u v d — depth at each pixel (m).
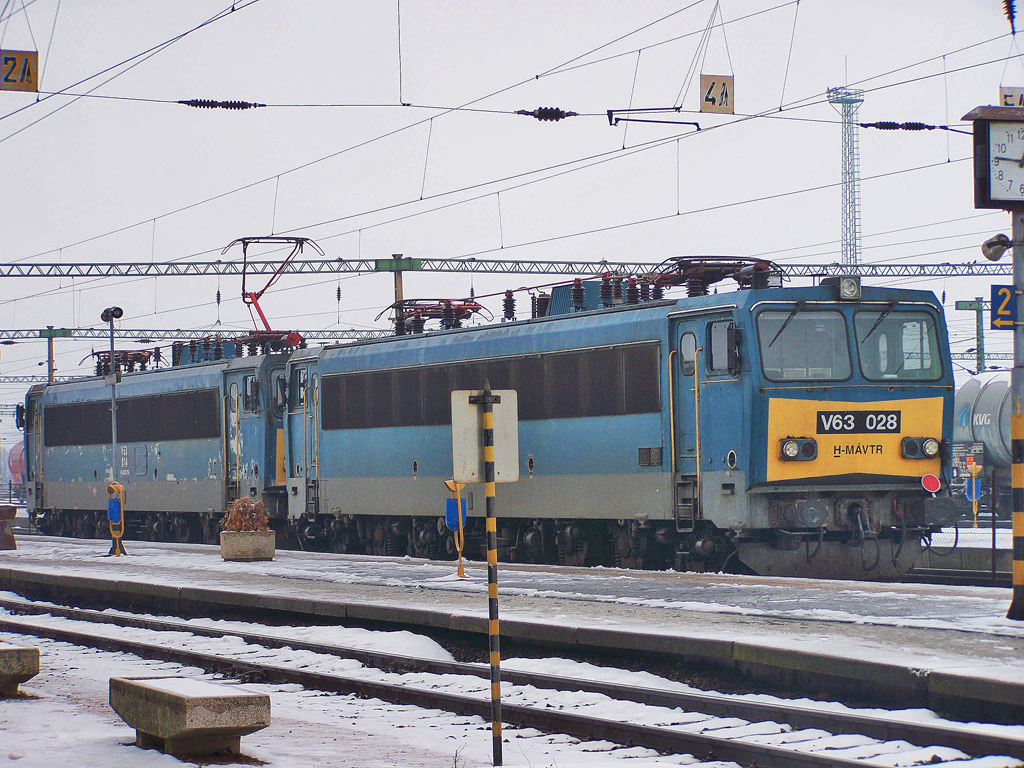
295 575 25.20
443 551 31.14
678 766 10.86
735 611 16.53
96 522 47.41
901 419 23.25
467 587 21.47
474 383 28.89
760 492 22.39
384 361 31.62
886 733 11.55
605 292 27.72
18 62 23.91
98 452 46.31
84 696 15.33
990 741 10.68
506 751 12.04
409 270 60.47
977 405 46.97
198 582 24.47
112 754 11.33
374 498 31.88
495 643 11.37
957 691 11.57
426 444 30.20
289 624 22.64
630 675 15.30
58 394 49.50
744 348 22.47
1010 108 15.28
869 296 23.23
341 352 33.28
